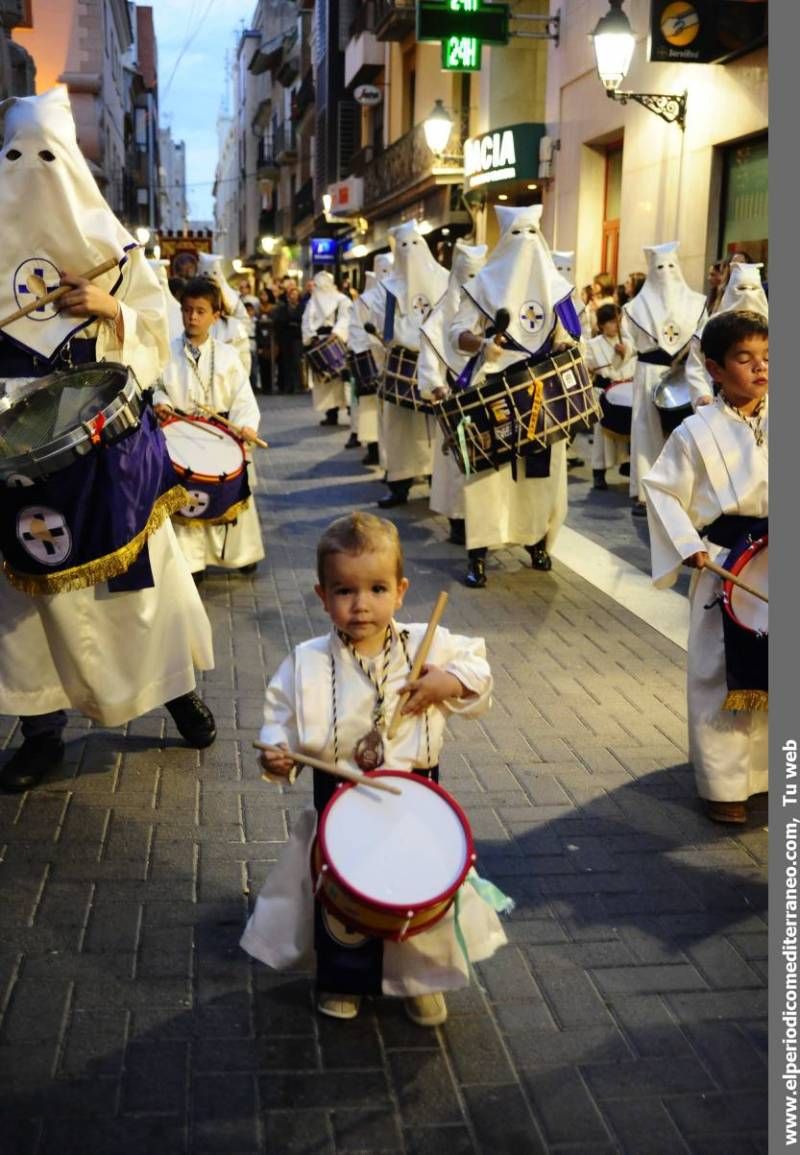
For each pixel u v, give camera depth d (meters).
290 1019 3.29
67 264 4.38
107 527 4.25
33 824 4.39
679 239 15.52
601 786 4.89
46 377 4.34
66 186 4.29
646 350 10.32
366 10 31.81
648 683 6.13
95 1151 2.78
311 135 47.41
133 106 56.53
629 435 11.44
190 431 7.25
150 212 59.34
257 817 4.49
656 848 4.37
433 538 9.51
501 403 7.30
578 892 4.04
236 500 7.41
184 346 7.45
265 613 7.26
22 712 4.51
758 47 13.41
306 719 3.08
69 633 4.43
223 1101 2.96
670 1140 2.89
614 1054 3.20
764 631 4.27
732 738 4.50
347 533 2.97
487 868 4.19
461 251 8.10
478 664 3.13
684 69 15.12
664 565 4.36
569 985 3.51
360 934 3.03
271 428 17.23
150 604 4.60
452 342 7.77
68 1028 3.22
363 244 36.44
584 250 18.98
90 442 4.11
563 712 5.70
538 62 21.81
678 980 3.54
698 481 4.38
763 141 13.79
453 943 3.07
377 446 13.51
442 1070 3.11
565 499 8.15
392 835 2.91
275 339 24.02
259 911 3.25
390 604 3.01
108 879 4.01
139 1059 3.10
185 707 5.06
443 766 5.04
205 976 3.48
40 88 33.97
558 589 7.92
